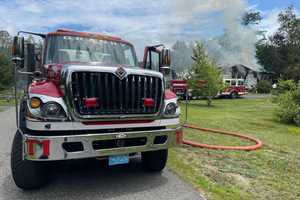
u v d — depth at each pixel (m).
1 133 8.82
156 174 5.04
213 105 25.27
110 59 5.54
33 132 3.68
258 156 6.70
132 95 4.05
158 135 4.20
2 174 4.87
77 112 3.71
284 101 14.62
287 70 54.94
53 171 5.08
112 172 5.11
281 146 8.15
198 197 4.07
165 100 4.40
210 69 24.33
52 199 3.92
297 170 5.72
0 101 23.69
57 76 3.87
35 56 5.15
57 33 5.28
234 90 36.53
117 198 3.99
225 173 5.25
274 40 65.06
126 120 4.03
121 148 3.93
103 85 3.85
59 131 3.66
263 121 14.37
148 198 4.01
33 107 3.64
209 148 7.21
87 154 3.70
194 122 12.55
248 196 4.21
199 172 5.22
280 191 4.50
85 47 5.40
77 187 4.37
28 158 3.53
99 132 3.87
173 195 4.13
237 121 13.81
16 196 4.00
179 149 7.00
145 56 6.11
